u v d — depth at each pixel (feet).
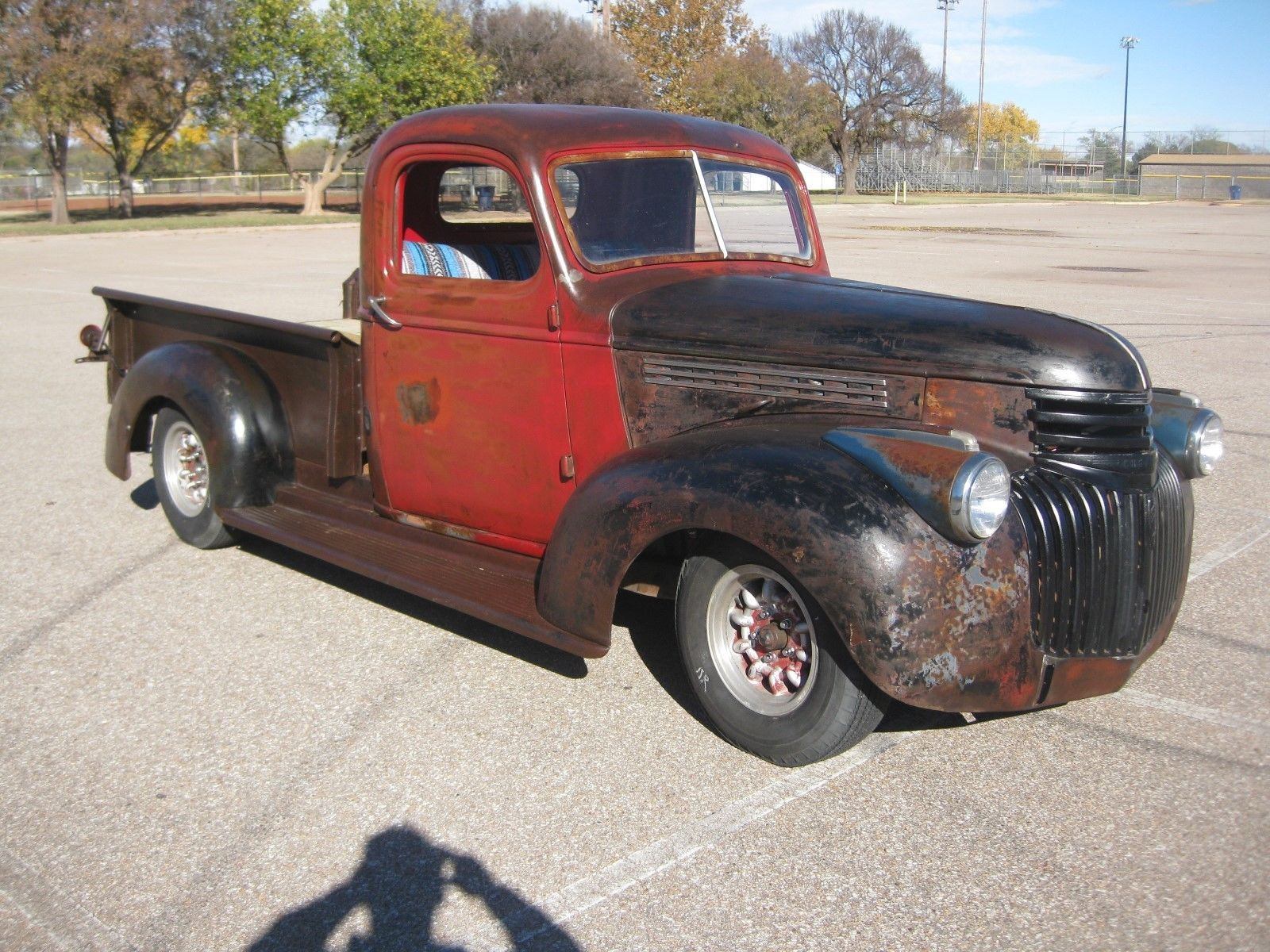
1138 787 10.64
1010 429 10.64
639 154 13.15
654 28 179.32
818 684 10.43
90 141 138.51
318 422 15.79
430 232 14.82
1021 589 10.01
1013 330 10.78
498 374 13.20
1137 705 12.37
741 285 12.42
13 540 18.60
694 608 11.30
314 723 12.24
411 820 10.33
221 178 193.67
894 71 190.60
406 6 122.62
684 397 12.04
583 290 12.51
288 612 15.40
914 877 9.31
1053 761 11.17
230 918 9.03
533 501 13.25
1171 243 84.38
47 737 12.01
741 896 9.12
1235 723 11.93
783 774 11.00
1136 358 10.71
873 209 149.89
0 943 8.75
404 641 14.40
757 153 14.37
